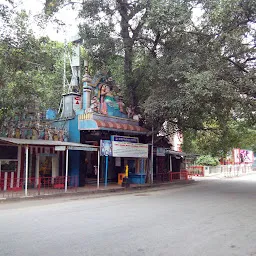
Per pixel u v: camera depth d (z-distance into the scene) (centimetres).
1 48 1269
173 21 1452
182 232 719
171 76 1520
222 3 1317
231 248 604
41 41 1380
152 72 1731
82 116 1814
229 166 3638
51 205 1159
